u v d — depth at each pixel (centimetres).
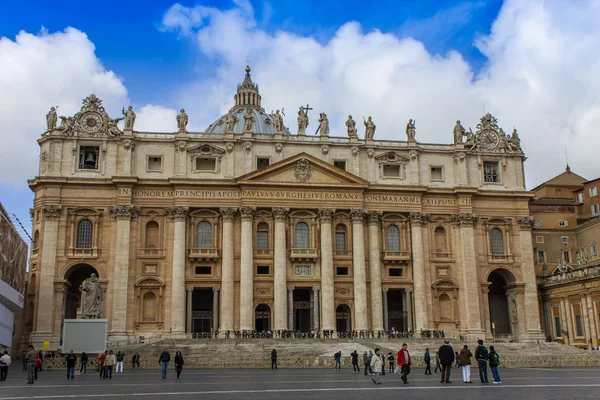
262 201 7656
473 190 8100
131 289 7325
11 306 6531
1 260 5866
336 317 7719
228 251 7506
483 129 8519
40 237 7319
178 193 7569
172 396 2658
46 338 7031
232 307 7400
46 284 7175
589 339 7338
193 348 6100
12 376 4297
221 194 7669
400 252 7906
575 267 8794
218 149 7800
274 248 7606
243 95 13550
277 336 7188
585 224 8725
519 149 8556
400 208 8006
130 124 7719
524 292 8081
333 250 7750
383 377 3912
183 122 7844
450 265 8019
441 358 3303
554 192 9681
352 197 7862
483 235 8188
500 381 3356
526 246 8225
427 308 7831
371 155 8119
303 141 7981
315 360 5331
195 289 7550
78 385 3369
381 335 7500
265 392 2819
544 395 2577
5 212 6078
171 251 7494
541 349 6719
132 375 4338
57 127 7669
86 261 7344
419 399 2461
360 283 7644
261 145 7900
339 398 2531
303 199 7750
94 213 7481
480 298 7975
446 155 8356
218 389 3000
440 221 8131
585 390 2798
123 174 7569
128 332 7175
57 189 7438
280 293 7444
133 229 7488
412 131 8288
